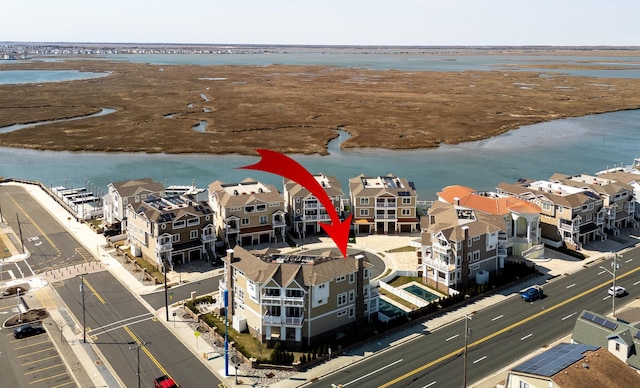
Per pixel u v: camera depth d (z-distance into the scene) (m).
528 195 117.19
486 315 82.56
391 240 117.00
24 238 116.12
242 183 123.88
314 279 72.56
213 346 74.00
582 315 68.06
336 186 124.19
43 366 68.19
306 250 110.25
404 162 194.75
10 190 155.00
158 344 74.19
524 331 77.38
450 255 90.31
